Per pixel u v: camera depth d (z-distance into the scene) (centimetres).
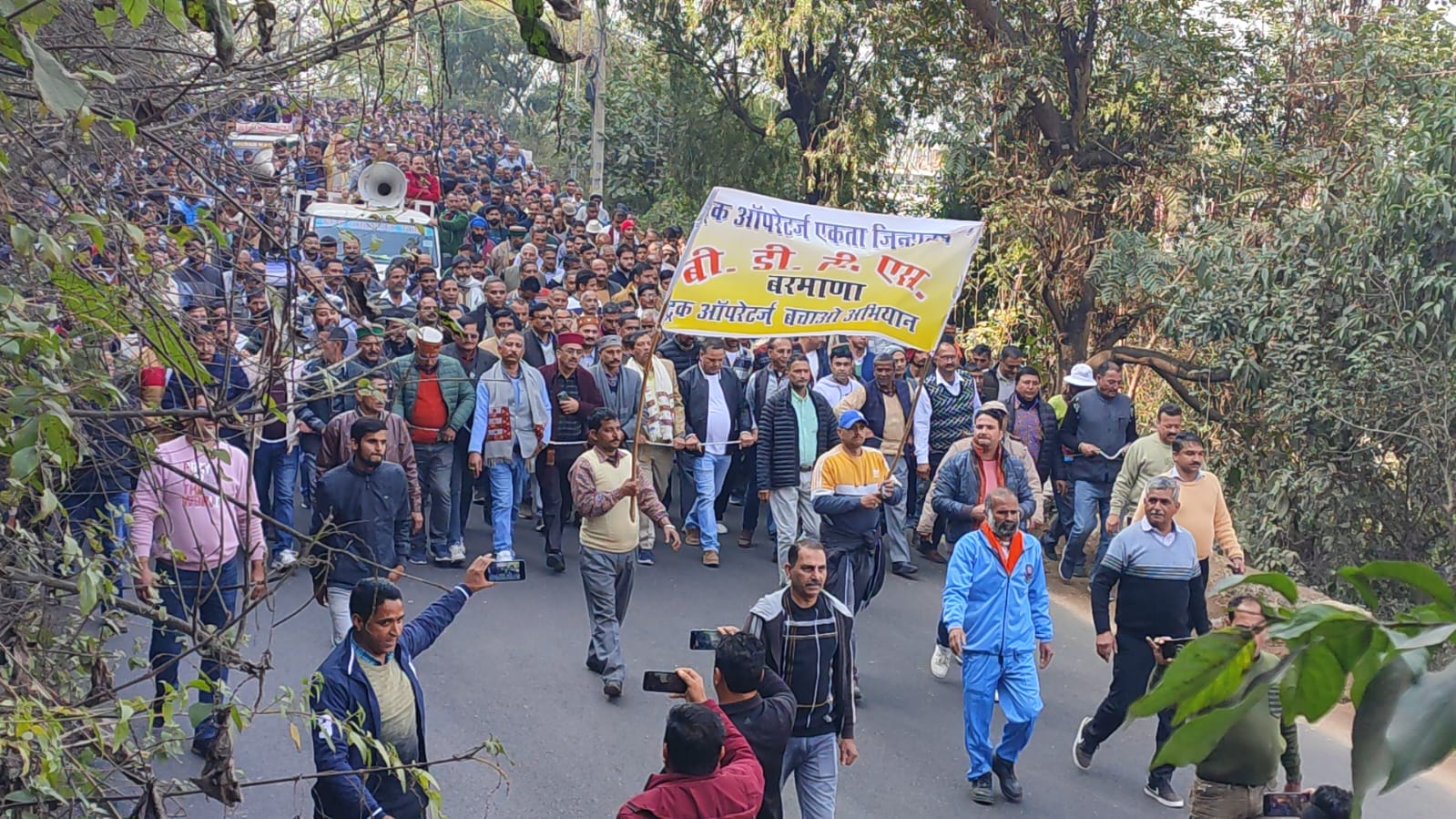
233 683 739
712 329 662
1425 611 94
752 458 1164
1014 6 1619
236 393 475
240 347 453
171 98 419
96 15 326
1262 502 1119
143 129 392
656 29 2267
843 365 1132
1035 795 703
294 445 970
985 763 682
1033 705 677
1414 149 1038
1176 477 859
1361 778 83
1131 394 1711
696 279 657
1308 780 721
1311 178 1451
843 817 659
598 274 1535
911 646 933
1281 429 1152
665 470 1135
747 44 2020
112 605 383
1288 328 1081
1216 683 98
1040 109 1591
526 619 921
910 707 817
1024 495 916
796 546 565
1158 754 96
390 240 1494
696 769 422
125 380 414
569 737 730
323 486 715
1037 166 1636
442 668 816
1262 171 1490
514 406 1015
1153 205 1595
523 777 678
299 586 936
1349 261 1041
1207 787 545
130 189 420
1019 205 1584
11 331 297
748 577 1079
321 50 387
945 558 1165
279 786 638
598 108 2450
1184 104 1611
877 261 672
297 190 473
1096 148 1631
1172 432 987
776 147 2333
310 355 398
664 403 1095
